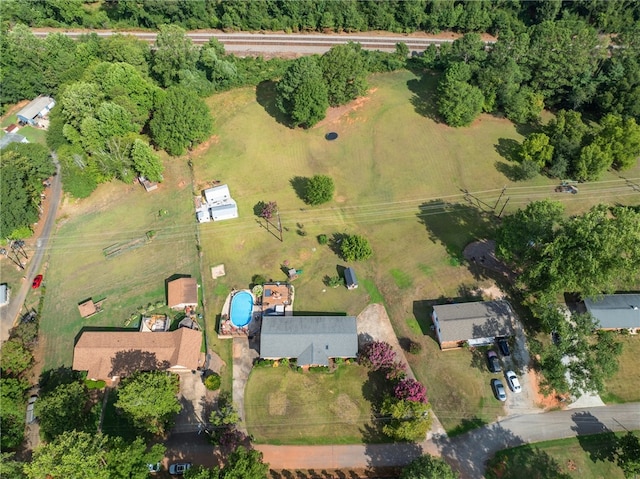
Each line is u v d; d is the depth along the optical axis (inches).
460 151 3853.3
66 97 3496.6
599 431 2370.8
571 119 3624.5
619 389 2509.8
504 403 2466.8
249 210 3452.3
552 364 2287.2
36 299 2992.1
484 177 3631.9
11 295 3024.1
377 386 2529.5
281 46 5078.7
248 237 3270.2
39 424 2449.6
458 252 3129.9
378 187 3599.9
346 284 2955.2
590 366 2213.3
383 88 4498.0
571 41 3978.8
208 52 4313.5
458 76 4060.0
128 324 2837.1
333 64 3939.5
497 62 4055.1
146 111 3838.6
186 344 2593.5
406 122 4126.5
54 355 2726.4
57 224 3425.2
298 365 2546.8
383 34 5295.3
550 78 4023.1
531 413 2433.6
